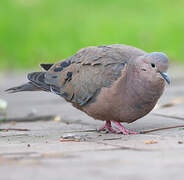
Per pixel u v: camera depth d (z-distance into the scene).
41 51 33.84
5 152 8.90
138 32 36.31
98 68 11.38
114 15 40.75
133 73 10.92
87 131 11.91
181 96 18.34
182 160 7.71
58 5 42.91
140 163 7.54
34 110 16.33
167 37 35.59
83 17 40.09
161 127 12.02
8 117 14.96
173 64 31.50
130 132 11.19
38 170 7.22
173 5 43.38
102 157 8.07
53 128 12.62
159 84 10.87
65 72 12.17
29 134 11.53
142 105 11.00
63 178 6.69
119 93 10.91
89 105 11.55
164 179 6.52
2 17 39.25
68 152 8.66
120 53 11.41
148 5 43.56
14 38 36.22
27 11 41.00
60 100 19.30
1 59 33.34
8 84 24.50
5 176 6.92
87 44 34.72
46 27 37.84
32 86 12.62
